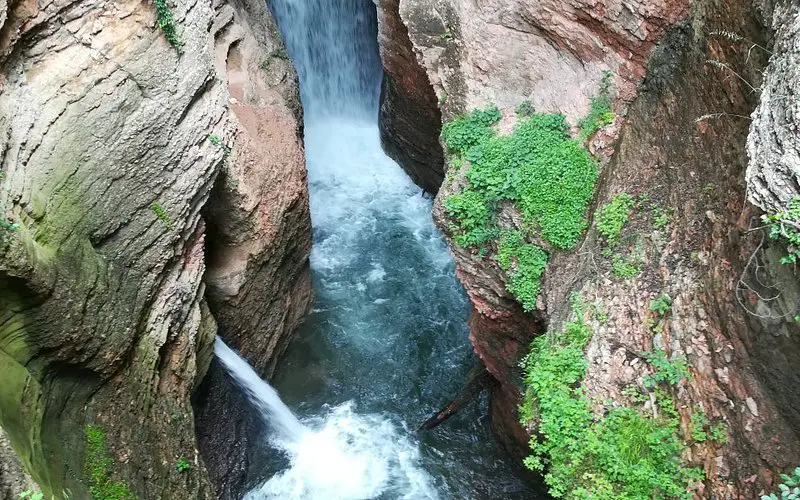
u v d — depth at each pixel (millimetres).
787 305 5734
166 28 8539
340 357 13094
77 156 7199
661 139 8656
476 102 10594
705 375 6812
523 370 10039
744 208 6590
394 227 15914
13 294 6309
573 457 7301
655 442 6938
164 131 8422
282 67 13203
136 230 8008
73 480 6898
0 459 5418
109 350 7477
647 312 7762
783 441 5965
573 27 9648
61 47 7176
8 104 6473
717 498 6359
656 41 8922
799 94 5559
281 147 11594
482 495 10922
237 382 10977
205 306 9914
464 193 9820
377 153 17422
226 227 10438
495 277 9891
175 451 8633
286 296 12633
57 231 6867
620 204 8695
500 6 10281
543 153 9648
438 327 13625
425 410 12234
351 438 11734
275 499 10789
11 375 6383
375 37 17016
